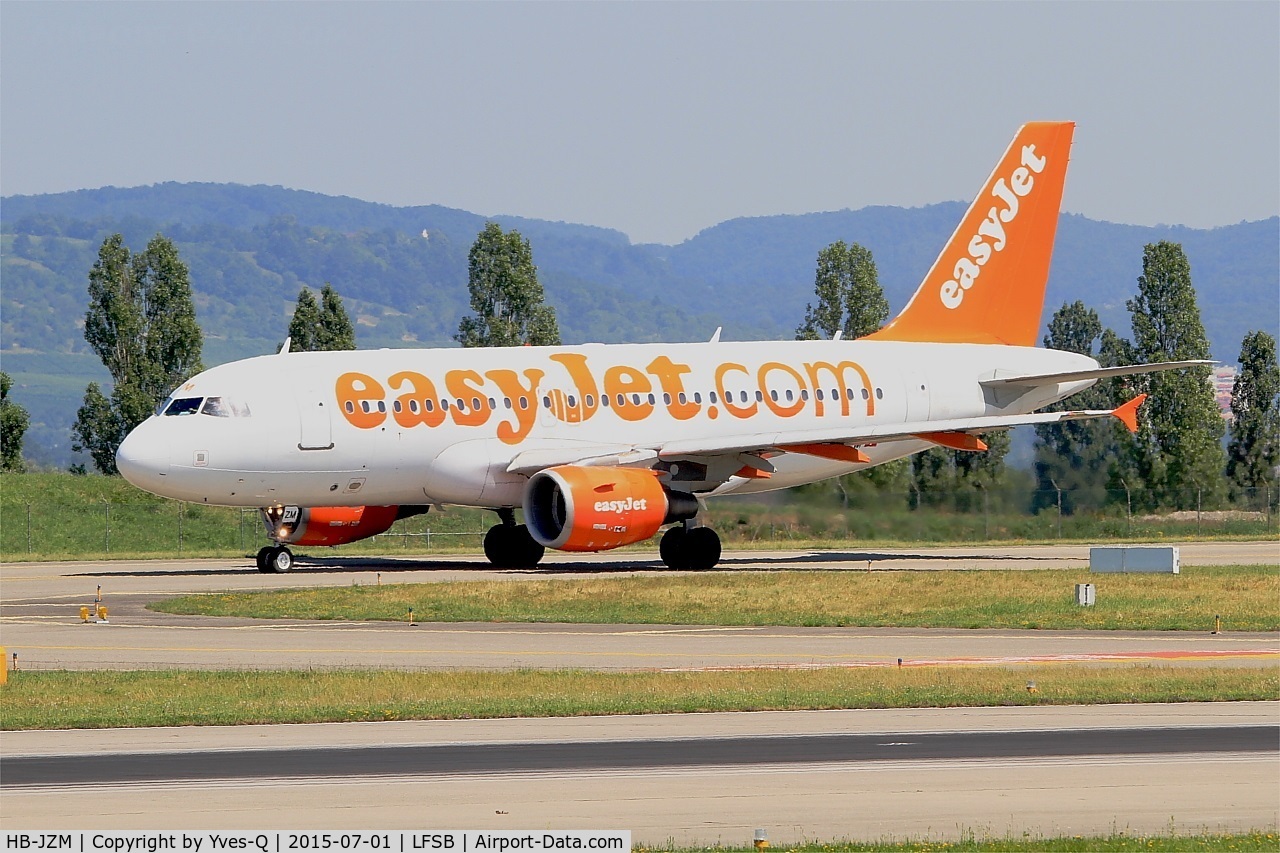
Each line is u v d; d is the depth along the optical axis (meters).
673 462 195.62
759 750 80.94
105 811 68.44
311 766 77.38
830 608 150.50
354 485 186.38
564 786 72.81
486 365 195.12
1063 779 74.00
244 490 181.00
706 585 162.62
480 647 125.50
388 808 68.75
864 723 88.75
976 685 100.94
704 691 99.44
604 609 149.75
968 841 63.28
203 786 72.88
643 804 69.44
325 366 186.75
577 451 194.25
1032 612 147.12
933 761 78.00
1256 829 65.31
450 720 90.69
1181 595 156.88
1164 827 65.69
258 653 121.50
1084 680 103.12
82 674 108.06
